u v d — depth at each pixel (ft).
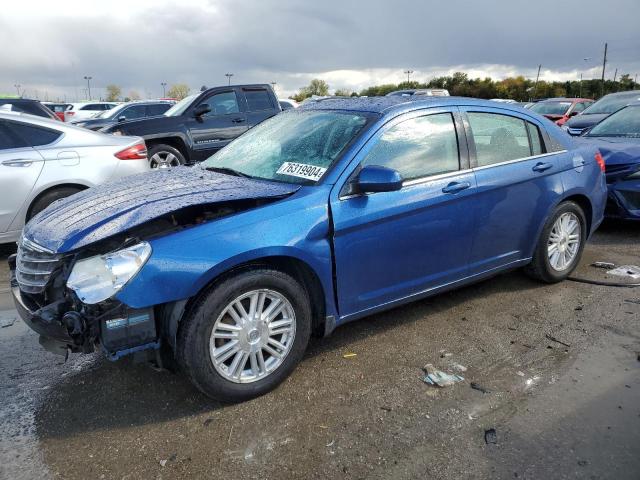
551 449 8.38
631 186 19.39
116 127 30.35
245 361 9.67
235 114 33.96
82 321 8.70
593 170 15.57
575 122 37.45
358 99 13.57
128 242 9.05
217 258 9.04
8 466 8.21
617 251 18.66
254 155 12.69
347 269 10.68
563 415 9.23
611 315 13.21
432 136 12.12
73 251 9.09
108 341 8.79
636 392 9.91
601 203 15.99
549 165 14.19
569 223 15.26
